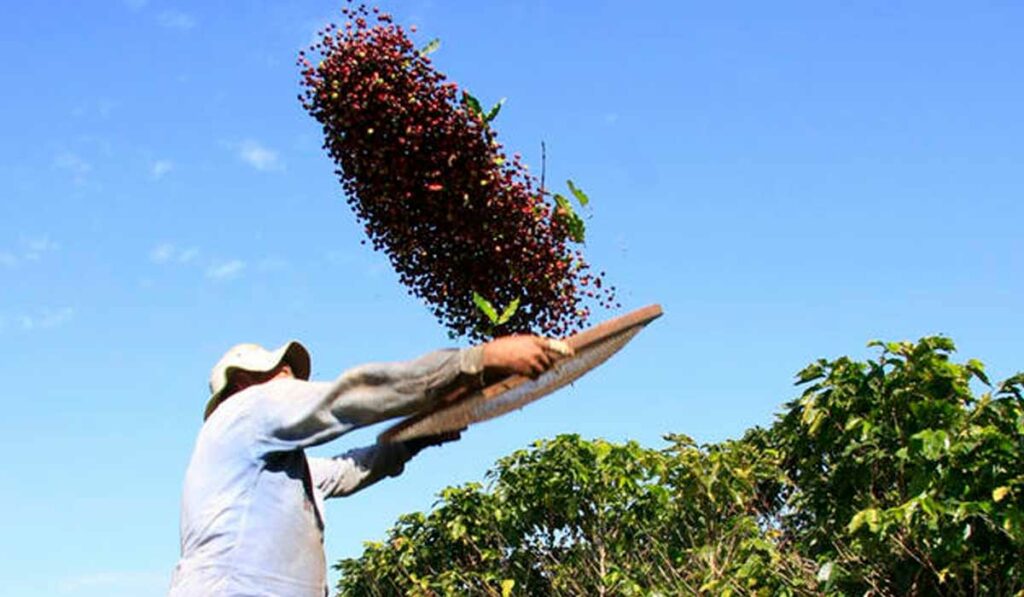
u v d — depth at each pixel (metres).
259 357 3.69
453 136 4.48
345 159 4.60
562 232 4.55
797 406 9.08
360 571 13.74
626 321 3.19
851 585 8.48
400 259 4.60
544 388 3.20
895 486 8.64
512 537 12.12
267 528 3.23
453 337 4.62
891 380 8.41
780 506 11.20
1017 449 7.76
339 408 3.18
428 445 3.86
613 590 10.83
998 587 7.68
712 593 9.39
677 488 10.20
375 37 4.55
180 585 3.19
